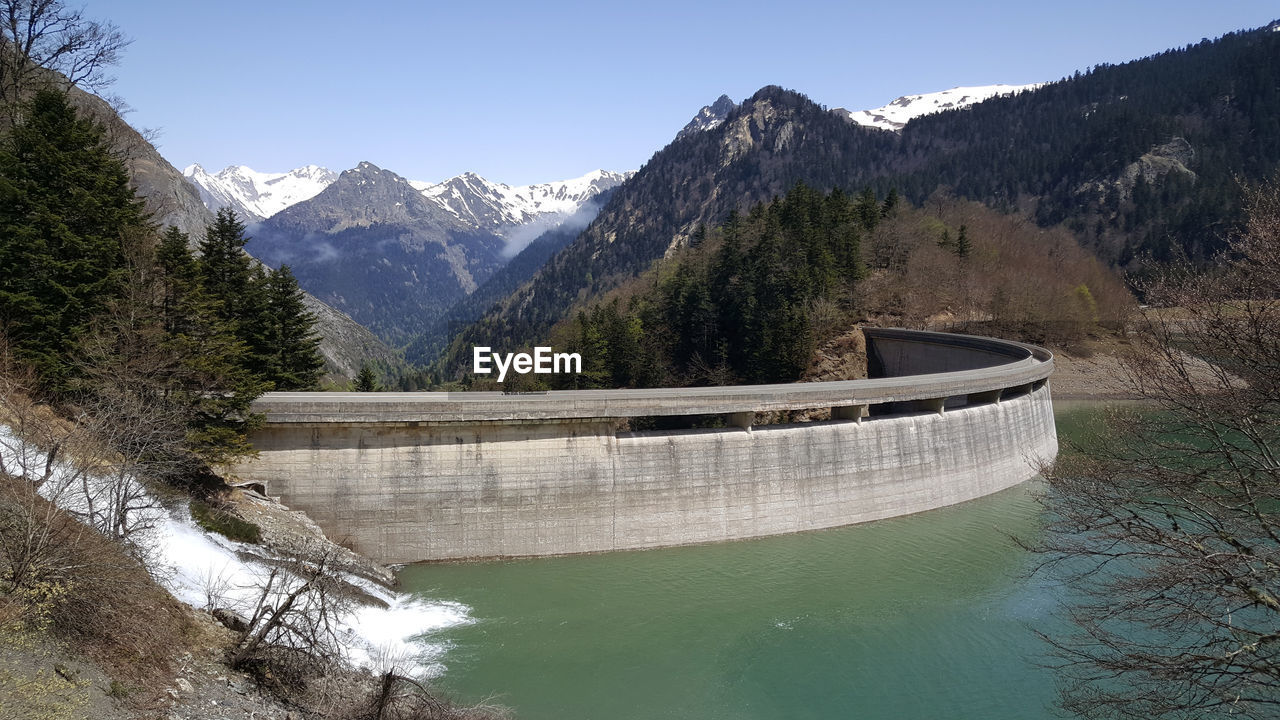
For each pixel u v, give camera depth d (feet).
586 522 172.65
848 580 162.71
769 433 189.57
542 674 122.93
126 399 118.42
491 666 124.47
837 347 376.07
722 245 442.50
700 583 159.63
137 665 82.28
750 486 186.50
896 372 380.17
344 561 146.72
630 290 626.64
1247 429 71.82
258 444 157.17
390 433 161.89
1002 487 233.76
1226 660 69.51
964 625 142.61
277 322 200.34
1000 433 236.63
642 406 174.50
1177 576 69.56
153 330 131.75
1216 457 78.33
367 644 124.26
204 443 139.44
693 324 395.14
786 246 404.57
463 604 146.41
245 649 93.71
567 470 171.53
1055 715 114.01
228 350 147.64
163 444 123.85
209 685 86.02
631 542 175.83
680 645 133.80
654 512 177.68
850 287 423.23
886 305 425.28
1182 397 76.07
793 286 382.63
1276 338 68.90
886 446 205.05
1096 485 81.25
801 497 192.03
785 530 189.78
